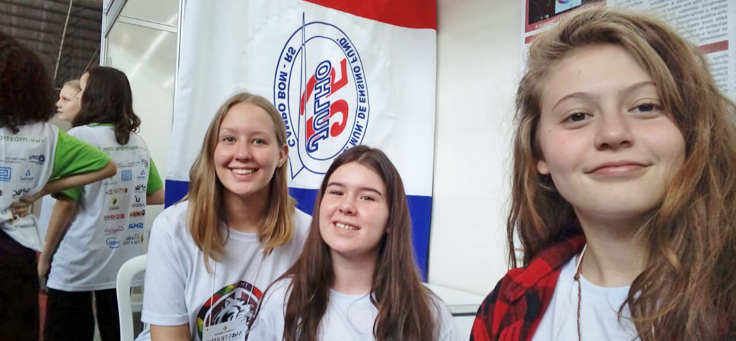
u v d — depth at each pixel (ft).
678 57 1.80
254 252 4.12
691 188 1.70
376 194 3.34
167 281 3.86
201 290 3.92
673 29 1.87
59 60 17.52
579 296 2.05
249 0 5.35
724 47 3.60
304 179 5.75
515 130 2.51
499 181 5.56
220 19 5.15
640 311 1.79
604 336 1.91
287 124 5.60
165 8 8.21
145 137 8.45
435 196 6.68
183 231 3.96
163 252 3.87
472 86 6.08
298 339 3.28
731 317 1.69
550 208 2.33
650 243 1.81
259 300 4.08
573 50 1.97
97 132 5.80
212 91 5.09
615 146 1.71
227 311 4.00
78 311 5.97
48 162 4.59
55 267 5.87
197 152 4.97
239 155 3.76
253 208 4.10
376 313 3.32
